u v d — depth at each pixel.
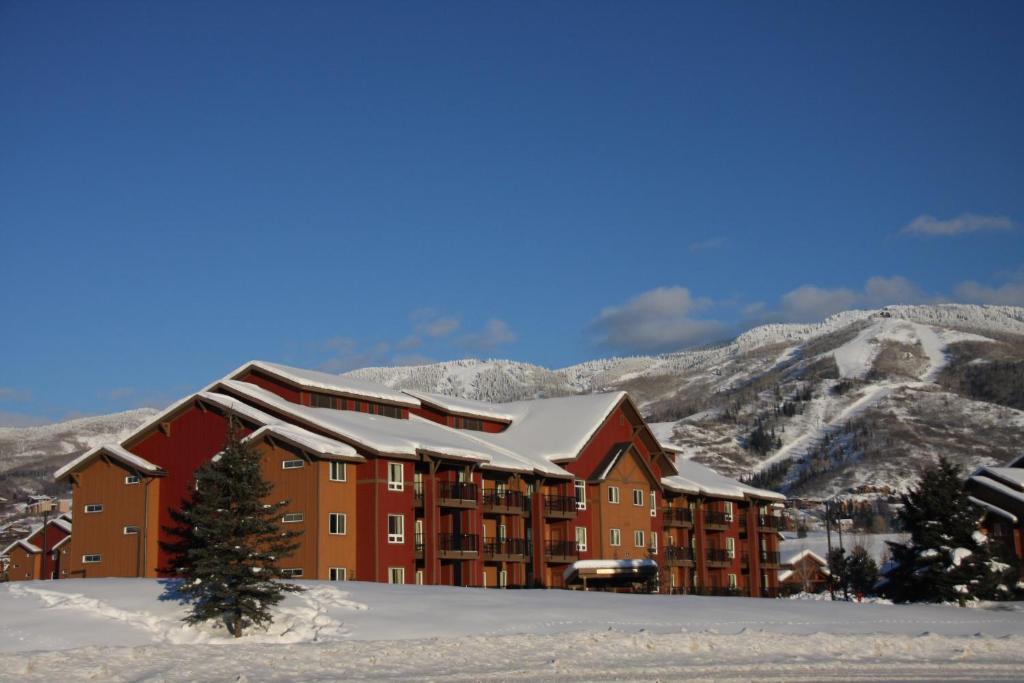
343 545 51.50
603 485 68.56
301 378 58.84
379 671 27.08
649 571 58.91
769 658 30.33
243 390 55.94
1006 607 55.94
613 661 29.19
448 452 55.69
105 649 28.78
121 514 56.28
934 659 31.05
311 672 26.84
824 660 30.17
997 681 26.70
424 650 30.06
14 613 34.00
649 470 72.88
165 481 56.16
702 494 78.31
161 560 55.22
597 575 57.84
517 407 74.69
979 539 58.22
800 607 45.09
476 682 25.44
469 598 40.97
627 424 73.81
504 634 33.88
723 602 45.59
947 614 45.81
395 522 53.41
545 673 26.91
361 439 52.25
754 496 84.06
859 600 66.38
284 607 36.41
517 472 61.06
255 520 33.78
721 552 79.81
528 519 63.34
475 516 58.31
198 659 28.12
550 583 63.88
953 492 59.75
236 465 34.44
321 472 50.88
